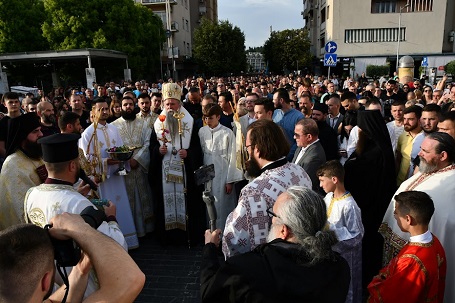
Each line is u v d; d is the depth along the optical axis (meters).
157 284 4.41
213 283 1.72
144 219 5.68
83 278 1.57
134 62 31.27
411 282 2.57
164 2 41.53
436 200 3.04
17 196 3.08
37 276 1.19
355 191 3.91
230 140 5.16
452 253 2.99
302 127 3.73
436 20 32.66
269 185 2.34
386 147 3.83
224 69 39.06
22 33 29.59
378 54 33.78
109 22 29.56
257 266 1.65
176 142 5.21
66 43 28.53
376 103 5.68
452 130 3.85
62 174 2.33
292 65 39.91
